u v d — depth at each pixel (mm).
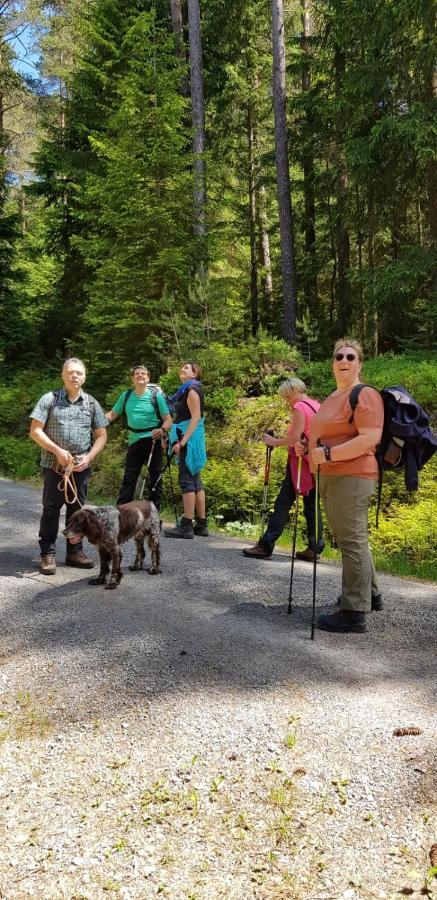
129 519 5176
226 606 4723
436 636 4199
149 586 5164
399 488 8219
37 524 7426
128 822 2705
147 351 13086
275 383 12320
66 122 18891
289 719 3223
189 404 6730
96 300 13070
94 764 3078
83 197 15383
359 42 14125
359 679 3588
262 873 2404
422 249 12906
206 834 2604
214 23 19469
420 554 6648
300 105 17469
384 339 16906
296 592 5039
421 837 2498
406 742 3000
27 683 3811
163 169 12930
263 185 20969
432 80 12789
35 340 19453
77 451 5426
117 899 2346
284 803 2715
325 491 4145
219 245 13688
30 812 2809
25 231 29906
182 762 3010
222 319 12750
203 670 3734
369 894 2283
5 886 2430
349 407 3945
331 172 16766
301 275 19609
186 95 18781
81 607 4746
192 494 6918
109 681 3727
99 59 16578
